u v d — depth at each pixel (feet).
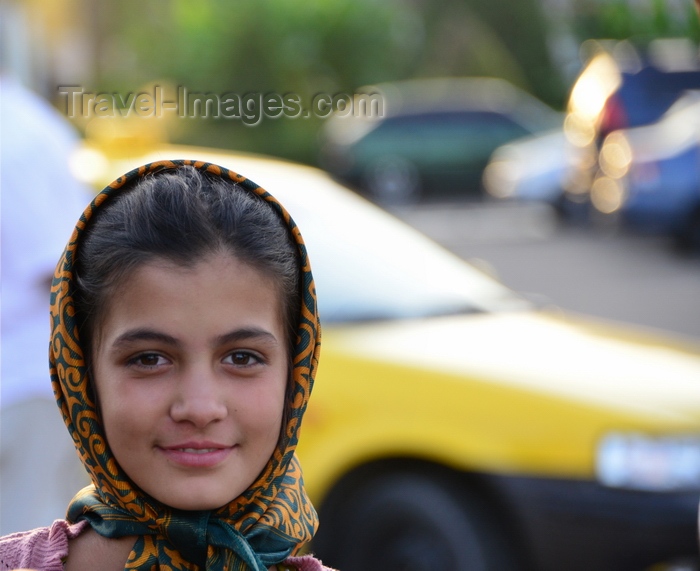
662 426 21.04
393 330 24.18
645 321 59.11
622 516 20.68
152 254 8.36
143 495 8.74
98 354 8.67
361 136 131.13
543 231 95.35
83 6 86.69
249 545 8.80
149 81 117.60
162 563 8.70
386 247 26.86
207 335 8.38
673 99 81.56
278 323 8.82
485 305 26.21
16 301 17.52
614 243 85.76
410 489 22.06
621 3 82.02
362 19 144.05
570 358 23.25
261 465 8.79
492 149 129.90
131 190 8.92
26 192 17.78
